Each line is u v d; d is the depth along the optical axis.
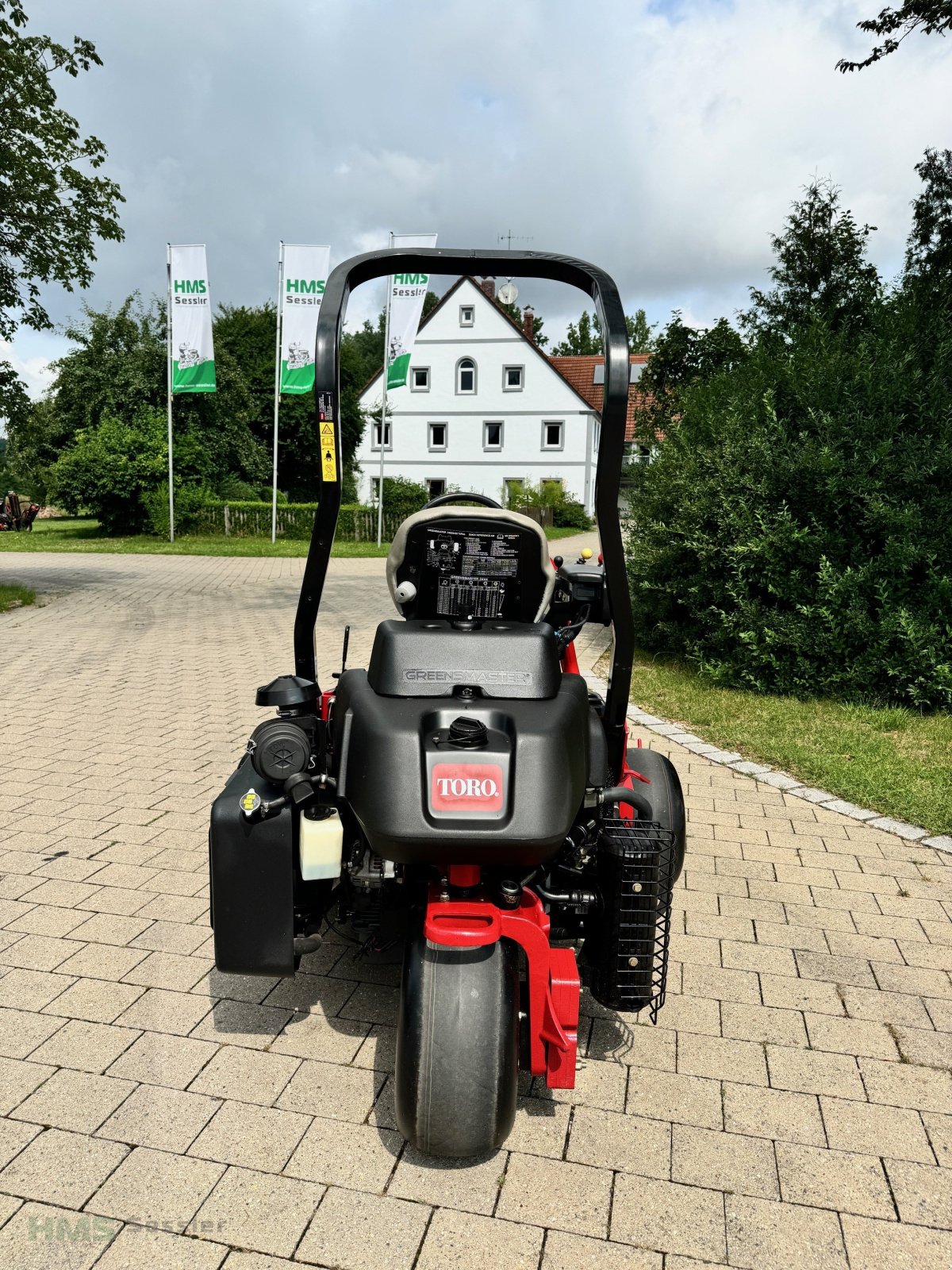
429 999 2.14
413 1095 2.12
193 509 28.92
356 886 2.62
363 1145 2.40
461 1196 2.23
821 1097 2.65
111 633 10.70
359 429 41.03
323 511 2.44
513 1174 2.31
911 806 4.96
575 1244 2.10
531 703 2.31
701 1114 2.56
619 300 2.37
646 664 8.87
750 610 7.52
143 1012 2.98
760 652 7.48
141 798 4.95
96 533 29.98
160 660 8.99
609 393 2.21
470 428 40.41
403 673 2.35
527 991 2.47
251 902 2.43
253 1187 2.25
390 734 2.13
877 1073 2.77
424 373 40.47
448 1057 2.10
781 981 3.27
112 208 14.27
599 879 2.51
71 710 6.92
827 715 6.89
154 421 28.73
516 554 2.69
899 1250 2.11
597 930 2.54
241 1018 2.96
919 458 7.11
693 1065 2.79
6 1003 3.02
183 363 23.09
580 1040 2.91
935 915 3.79
